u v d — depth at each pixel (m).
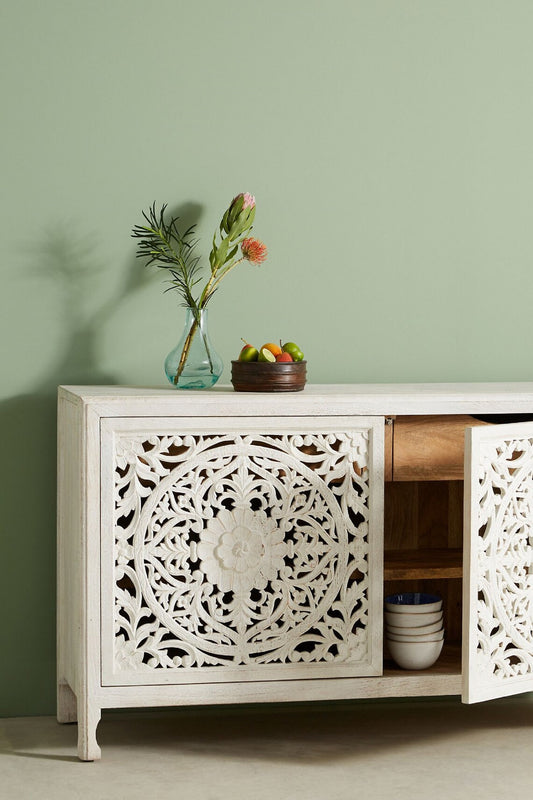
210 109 2.73
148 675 2.35
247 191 2.76
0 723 2.66
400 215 2.83
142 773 2.30
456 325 2.88
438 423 2.48
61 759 2.39
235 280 2.77
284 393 2.42
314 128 2.78
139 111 2.70
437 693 2.47
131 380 2.74
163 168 2.72
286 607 2.40
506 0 2.86
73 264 2.70
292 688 2.40
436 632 2.51
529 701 2.87
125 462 2.32
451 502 2.83
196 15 2.71
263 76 2.75
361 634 2.43
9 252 2.66
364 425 2.40
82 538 2.30
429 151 2.84
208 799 2.16
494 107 2.87
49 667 2.73
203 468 2.35
